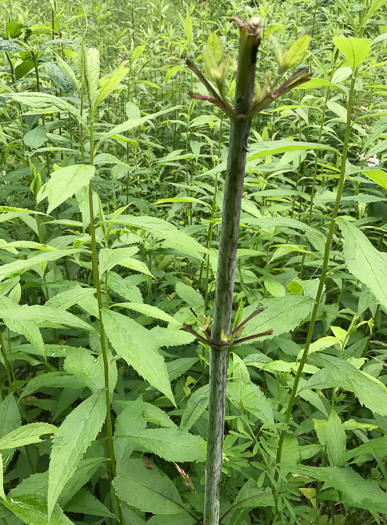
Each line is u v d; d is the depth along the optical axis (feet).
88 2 21.84
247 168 6.02
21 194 11.02
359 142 10.03
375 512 5.12
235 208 2.72
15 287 6.79
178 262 10.12
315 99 9.73
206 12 19.06
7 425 5.64
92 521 6.50
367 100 12.89
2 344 6.19
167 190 13.26
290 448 5.45
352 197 5.31
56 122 9.66
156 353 3.97
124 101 15.02
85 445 4.01
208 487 3.86
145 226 3.82
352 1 16.48
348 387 4.56
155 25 19.31
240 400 4.99
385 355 7.48
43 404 7.11
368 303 5.91
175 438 4.81
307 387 4.96
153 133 16.03
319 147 3.88
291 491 5.08
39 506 4.04
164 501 4.89
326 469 4.98
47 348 5.73
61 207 10.39
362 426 5.71
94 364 5.28
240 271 8.04
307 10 20.80
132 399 7.31
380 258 3.78
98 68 3.72
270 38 2.27
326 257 4.57
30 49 9.35
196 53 13.75
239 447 4.85
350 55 3.56
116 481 4.99
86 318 8.13
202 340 3.20
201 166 10.93
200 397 5.05
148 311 4.35
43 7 19.13
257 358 5.77
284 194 6.14
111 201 10.57
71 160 9.21
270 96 2.32
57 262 10.33
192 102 10.36
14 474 6.63
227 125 10.96
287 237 10.96
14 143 11.02
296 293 5.23
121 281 6.00
